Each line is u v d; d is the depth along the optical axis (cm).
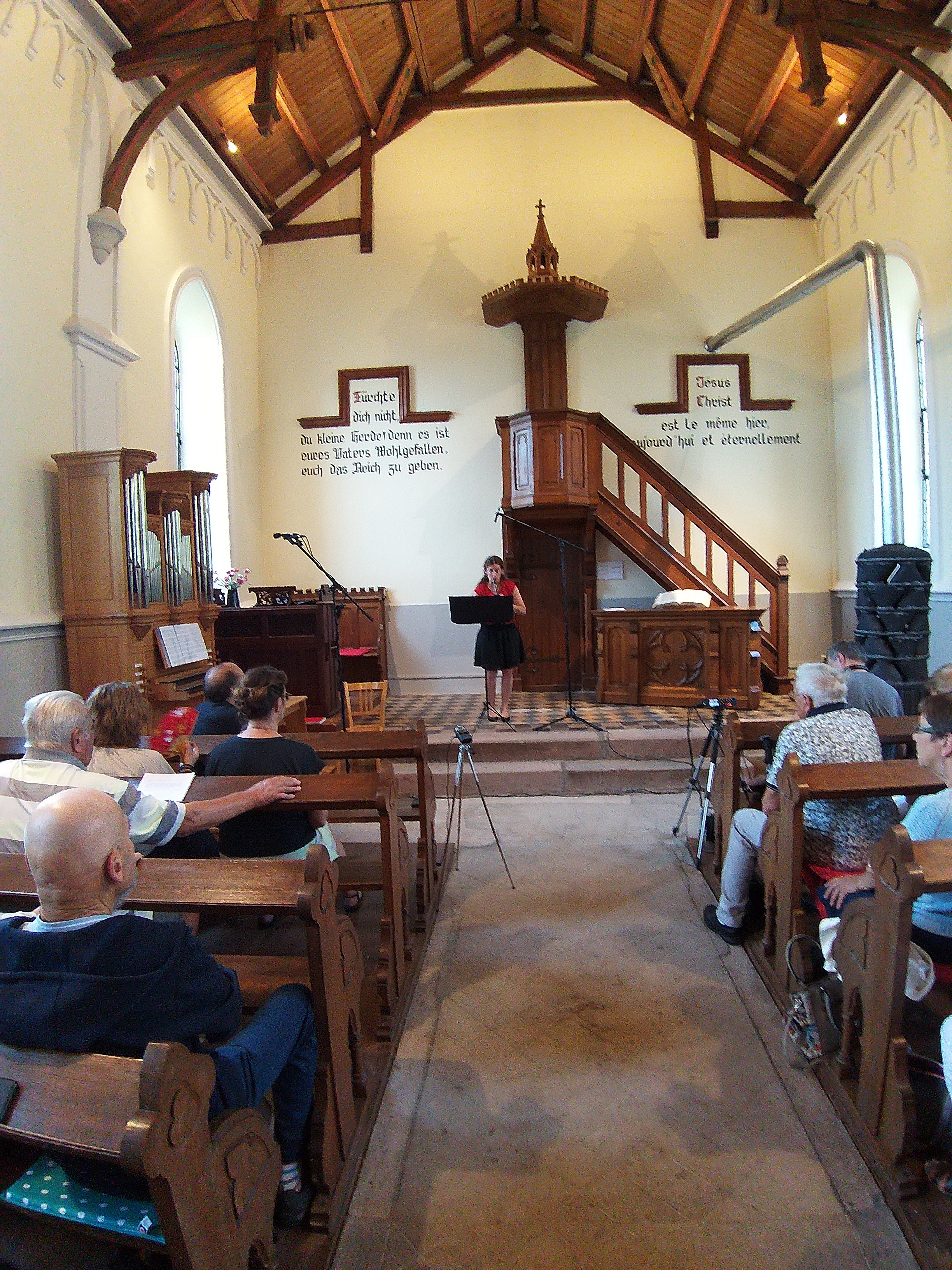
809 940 276
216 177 784
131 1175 134
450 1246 186
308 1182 192
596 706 746
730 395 908
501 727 653
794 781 267
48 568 484
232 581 712
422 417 905
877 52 603
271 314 920
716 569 901
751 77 807
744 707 697
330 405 917
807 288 750
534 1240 188
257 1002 211
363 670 891
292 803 268
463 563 909
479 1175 209
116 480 473
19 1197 138
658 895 389
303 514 920
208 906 183
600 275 909
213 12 615
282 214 916
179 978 149
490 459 906
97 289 542
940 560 677
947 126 644
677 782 563
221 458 812
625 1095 241
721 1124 227
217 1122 144
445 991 304
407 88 880
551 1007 292
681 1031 274
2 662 437
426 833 356
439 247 910
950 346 655
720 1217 193
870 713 405
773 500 909
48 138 496
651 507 903
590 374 909
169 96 555
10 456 457
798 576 912
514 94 905
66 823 145
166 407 673
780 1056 259
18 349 465
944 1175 192
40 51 488
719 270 906
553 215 910
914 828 229
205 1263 126
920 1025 237
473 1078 251
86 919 144
